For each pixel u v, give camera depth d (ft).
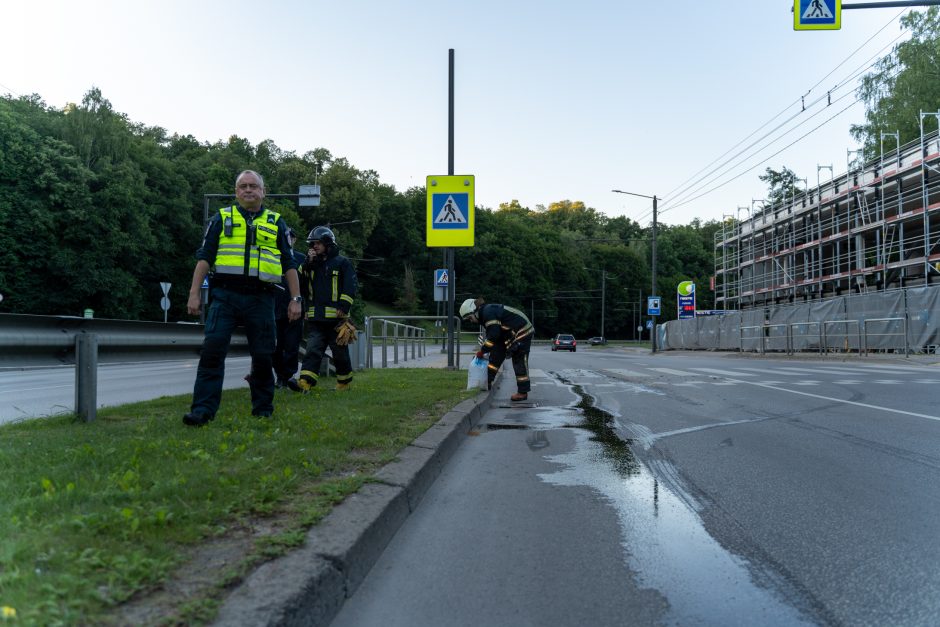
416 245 307.78
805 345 91.97
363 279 302.45
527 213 457.27
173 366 54.90
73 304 134.72
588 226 435.12
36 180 125.80
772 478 16.12
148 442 14.71
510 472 16.92
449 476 16.43
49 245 129.08
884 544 11.37
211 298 18.54
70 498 10.23
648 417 26.45
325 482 12.53
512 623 8.50
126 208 138.92
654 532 12.10
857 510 13.37
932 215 93.97
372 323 50.01
